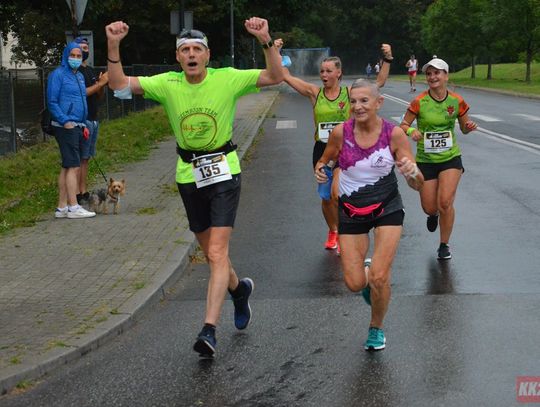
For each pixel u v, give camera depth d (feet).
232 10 227.20
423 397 26.78
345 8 508.12
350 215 31.12
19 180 71.77
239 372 29.68
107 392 27.94
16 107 89.30
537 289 39.88
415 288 40.50
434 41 326.85
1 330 33.45
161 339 33.65
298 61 318.24
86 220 56.29
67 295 38.50
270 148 106.32
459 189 69.46
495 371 29.04
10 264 44.57
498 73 350.02
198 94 31.65
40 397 27.53
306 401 26.78
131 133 111.45
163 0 205.57
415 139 45.14
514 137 110.73
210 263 31.91
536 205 61.82
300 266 45.91
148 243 48.70
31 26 196.03
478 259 46.14
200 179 31.81
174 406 26.63
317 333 33.99
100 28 208.74
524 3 267.39
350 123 31.19
